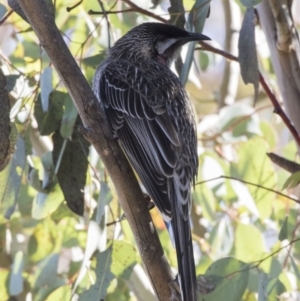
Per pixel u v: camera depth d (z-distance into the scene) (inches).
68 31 507.2
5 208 408.5
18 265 473.7
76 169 408.8
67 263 525.0
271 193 465.7
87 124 340.2
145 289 476.7
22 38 512.7
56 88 422.3
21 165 409.1
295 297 446.3
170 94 395.2
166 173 368.8
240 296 389.4
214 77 660.1
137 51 429.1
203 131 513.3
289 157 518.3
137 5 459.8
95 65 443.5
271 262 442.6
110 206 426.0
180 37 434.6
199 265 483.2
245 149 469.4
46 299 438.0
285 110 436.1
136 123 387.2
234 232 486.6
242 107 513.0
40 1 335.3
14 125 386.6
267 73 574.6
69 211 466.3
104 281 400.2
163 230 494.6
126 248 413.7
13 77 422.9
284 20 409.4
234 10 597.6
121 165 339.9
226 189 488.7
